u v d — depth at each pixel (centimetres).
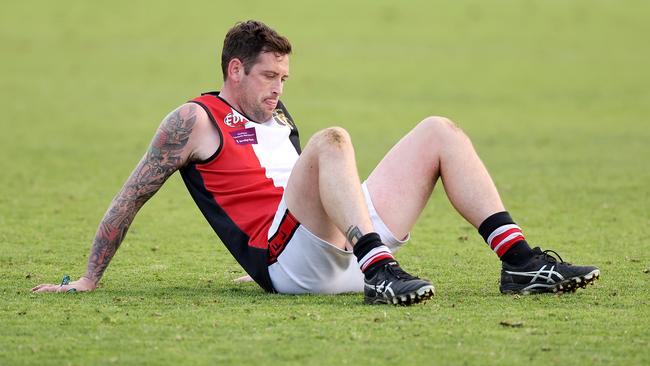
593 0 11950
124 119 6147
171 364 1369
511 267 1811
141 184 1878
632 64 8825
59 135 5438
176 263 2311
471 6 11638
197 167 1884
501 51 9525
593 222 3006
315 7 11525
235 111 1906
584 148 5022
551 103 6981
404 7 11581
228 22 10794
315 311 1664
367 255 1688
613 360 1390
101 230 1897
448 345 1454
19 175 4062
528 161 4588
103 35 10231
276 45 1894
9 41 9819
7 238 2666
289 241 1783
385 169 1831
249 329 1543
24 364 1373
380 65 8750
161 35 10212
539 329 1546
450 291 1894
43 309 1700
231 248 1869
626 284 1956
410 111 6575
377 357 1397
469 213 1806
